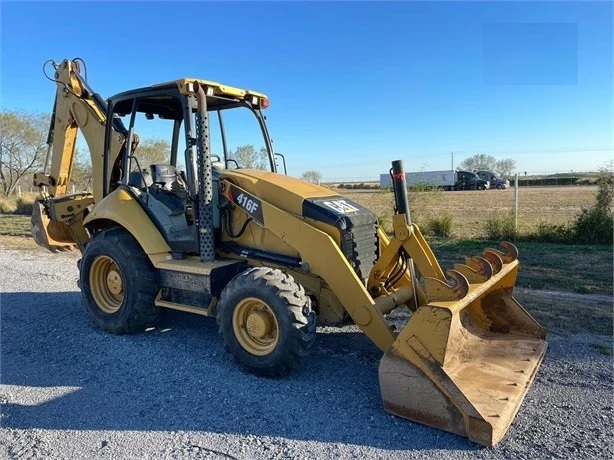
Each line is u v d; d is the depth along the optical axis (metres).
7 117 32.28
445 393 3.21
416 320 3.33
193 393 3.87
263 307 4.07
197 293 4.64
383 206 14.65
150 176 5.54
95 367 4.41
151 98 5.14
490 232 11.55
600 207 10.80
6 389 3.97
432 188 13.07
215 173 5.00
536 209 19.41
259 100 5.55
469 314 4.54
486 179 44.19
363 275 4.46
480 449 3.06
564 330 5.24
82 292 5.48
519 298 6.45
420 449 3.07
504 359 3.99
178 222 5.16
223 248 4.90
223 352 4.73
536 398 3.75
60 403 3.73
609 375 4.14
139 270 5.00
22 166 33.69
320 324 4.57
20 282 7.81
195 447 3.12
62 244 6.81
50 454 3.04
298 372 4.25
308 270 4.23
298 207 4.42
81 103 6.02
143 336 5.20
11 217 19.92
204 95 4.53
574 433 3.25
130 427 3.37
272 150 5.72
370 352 4.70
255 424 3.40
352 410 3.57
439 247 10.46
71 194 6.71
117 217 5.14
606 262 8.62
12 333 5.33
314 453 3.04
